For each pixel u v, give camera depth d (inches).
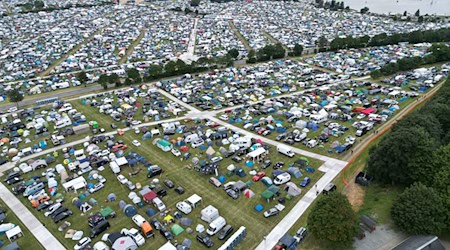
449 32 6801.2
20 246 1995.6
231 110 3890.3
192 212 2228.1
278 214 2177.7
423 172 2155.5
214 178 2539.4
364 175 2468.0
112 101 4303.6
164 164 2827.3
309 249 1888.5
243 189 2422.5
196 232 2050.9
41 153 3088.1
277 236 1994.3
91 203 2341.3
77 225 2153.1
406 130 2348.7
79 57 6318.9
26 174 2751.0
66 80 5196.9
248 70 5418.3
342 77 4886.8
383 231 1952.5
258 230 2050.9
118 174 2694.4
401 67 5036.9
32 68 5743.1
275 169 2684.5
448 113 2837.1
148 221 2154.3
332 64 5580.7
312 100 4052.7
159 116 3804.1
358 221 1877.5
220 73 5354.3
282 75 5103.3
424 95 4084.6
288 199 2306.8
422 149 2188.7
